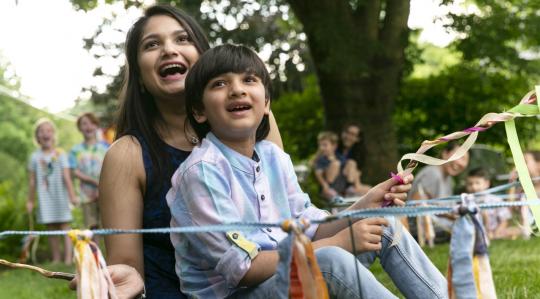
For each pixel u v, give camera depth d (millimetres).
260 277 2611
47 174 9586
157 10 3248
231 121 2801
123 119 3213
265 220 2832
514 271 5422
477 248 2086
